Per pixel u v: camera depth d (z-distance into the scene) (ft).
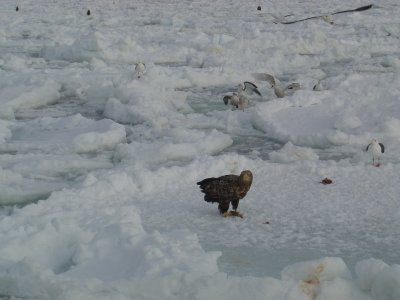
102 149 41.22
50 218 25.43
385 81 54.44
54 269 21.20
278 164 34.55
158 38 94.27
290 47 83.25
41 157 38.75
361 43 86.12
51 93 56.59
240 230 25.59
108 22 114.01
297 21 112.47
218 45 80.43
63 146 40.60
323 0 155.94
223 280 18.47
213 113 50.49
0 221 24.81
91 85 59.26
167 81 62.64
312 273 18.65
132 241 21.58
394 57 73.00
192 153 38.81
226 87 63.00
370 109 46.96
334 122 44.47
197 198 29.63
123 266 20.59
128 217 25.50
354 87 51.55
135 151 38.34
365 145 40.65
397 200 28.94
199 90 61.67
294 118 47.06
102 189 30.09
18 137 44.11
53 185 33.35
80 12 133.59
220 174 32.58
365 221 26.63
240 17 123.03
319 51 83.46
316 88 52.85
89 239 22.63
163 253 20.71
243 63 73.92
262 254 23.18
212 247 23.80
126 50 80.79
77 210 27.25
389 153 37.73
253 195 29.96
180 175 32.22
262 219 26.89
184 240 22.26
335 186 30.99
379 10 127.75
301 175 32.78
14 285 19.30
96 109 54.19
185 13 130.31
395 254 23.32
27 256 21.08
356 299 17.92
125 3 155.02
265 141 43.37
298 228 25.90
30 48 89.10
